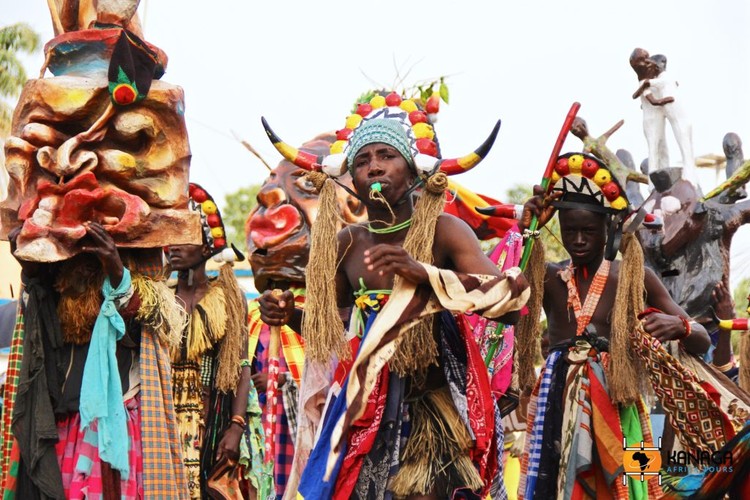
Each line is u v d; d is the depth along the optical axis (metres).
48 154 8.25
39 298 8.34
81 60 8.62
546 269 9.52
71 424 8.45
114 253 8.24
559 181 9.16
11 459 8.34
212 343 10.33
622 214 9.06
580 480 9.07
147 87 8.38
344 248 7.51
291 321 7.71
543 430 9.21
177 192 8.62
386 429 7.07
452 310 6.69
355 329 7.41
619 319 9.02
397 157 7.23
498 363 9.51
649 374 8.87
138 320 8.50
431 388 7.32
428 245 7.06
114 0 8.80
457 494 7.04
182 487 8.62
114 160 8.36
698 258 13.12
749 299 11.70
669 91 13.58
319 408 7.86
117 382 8.30
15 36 32.09
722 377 9.01
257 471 10.67
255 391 10.70
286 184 12.79
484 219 12.53
